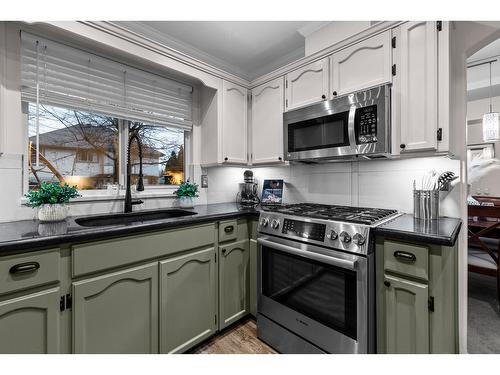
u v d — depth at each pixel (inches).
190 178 94.7
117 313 49.9
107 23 61.7
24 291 39.8
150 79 81.7
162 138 89.0
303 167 93.3
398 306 47.5
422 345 44.8
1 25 55.2
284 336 63.7
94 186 73.2
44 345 41.4
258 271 71.1
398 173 70.4
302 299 60.4
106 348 48.3
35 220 58.4
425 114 54.7
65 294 43.7
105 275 48.3
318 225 57.4
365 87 63.6
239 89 93.7
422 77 55.2
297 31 81.7
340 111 65.6
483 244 91.8
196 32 82.1
